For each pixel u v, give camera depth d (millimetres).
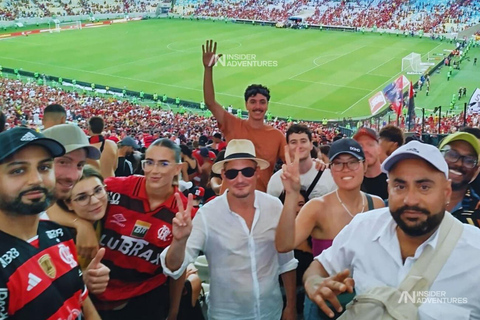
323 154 7930
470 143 4113
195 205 6453
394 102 26734
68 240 3295
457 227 3004
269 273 4395
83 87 42062
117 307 4449
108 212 4359
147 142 13289
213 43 6375
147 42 59812
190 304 4770
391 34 64938
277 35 64500
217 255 4348
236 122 6465
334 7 77062
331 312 3141
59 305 3027
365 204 4477
